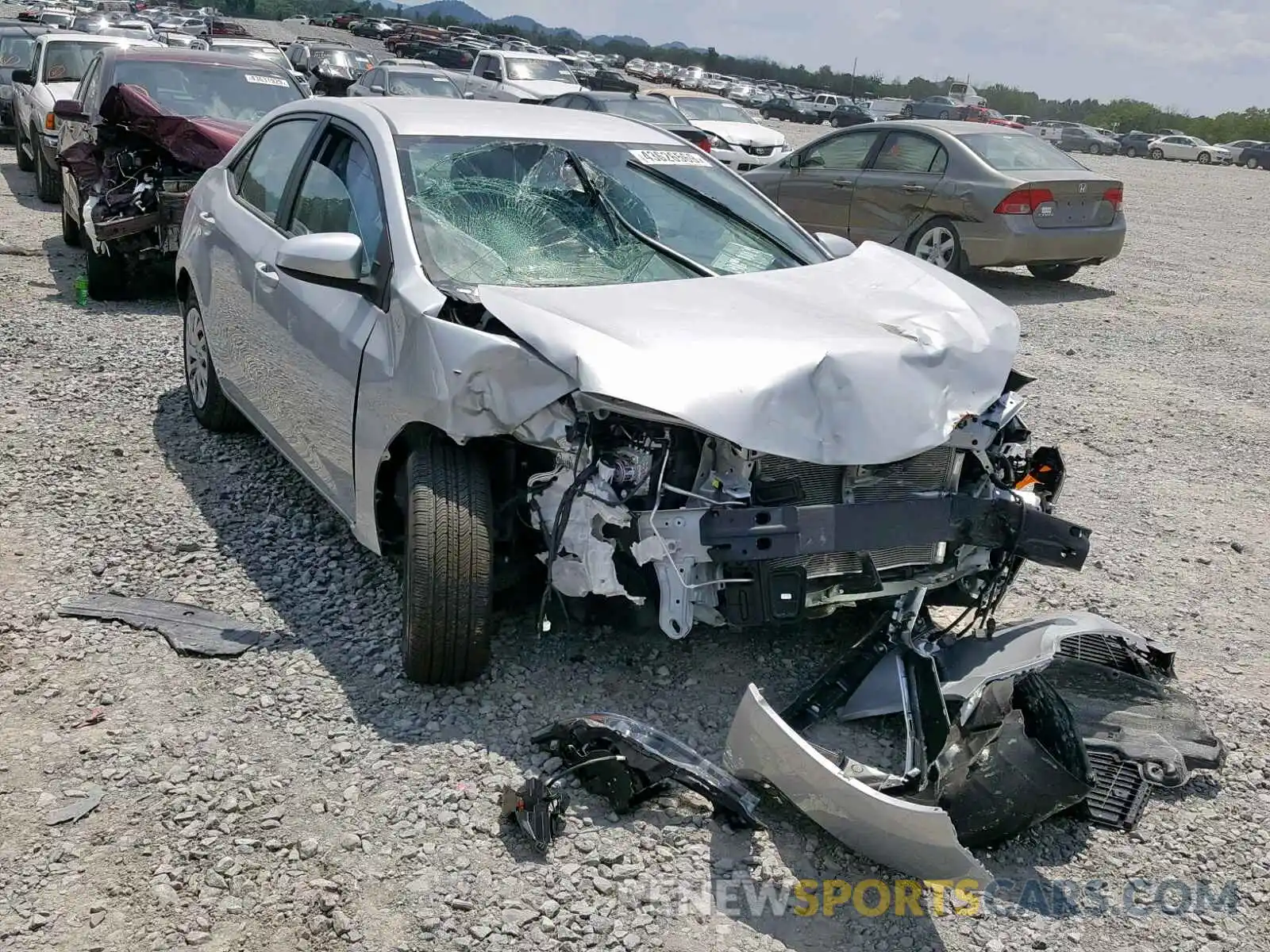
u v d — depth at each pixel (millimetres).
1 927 2680
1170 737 3652
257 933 2705
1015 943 2812
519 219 4148
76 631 4008
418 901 2814
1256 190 29625
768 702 3748
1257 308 11852
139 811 3098
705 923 2803
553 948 2689
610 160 4641
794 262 4527
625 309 3609
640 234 4297
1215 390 8477
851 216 12422
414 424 3625
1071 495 6117
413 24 77000
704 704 3734
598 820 3148
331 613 4195
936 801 3000
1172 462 6762
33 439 5828
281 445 4816
